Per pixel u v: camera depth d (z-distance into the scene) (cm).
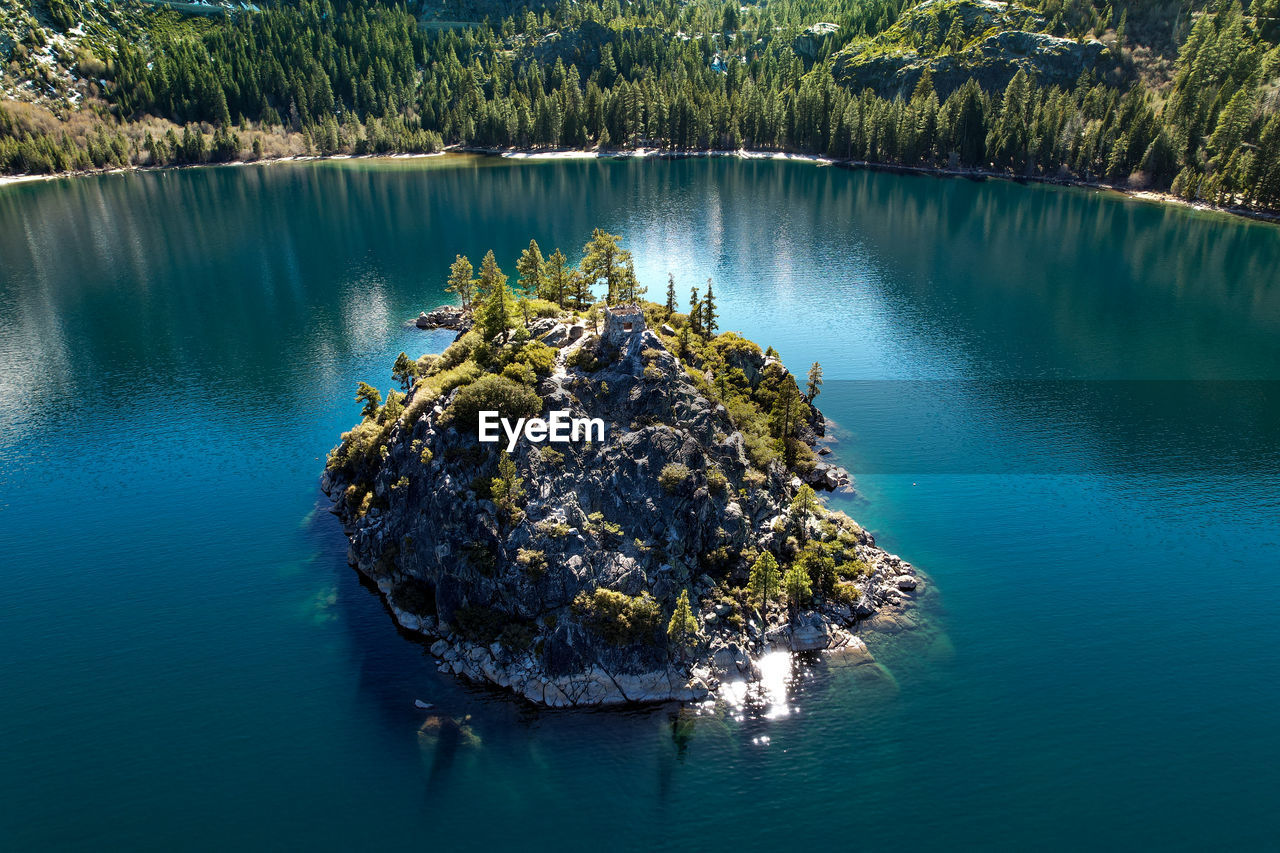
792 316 18988
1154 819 6444
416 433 9306
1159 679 7862
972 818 6419
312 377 15438
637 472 8656
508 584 8031
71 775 6850
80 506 10969
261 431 13162
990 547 9956
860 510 10700
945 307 19725
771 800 6556
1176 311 19550
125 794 6662
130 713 7475
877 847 6181
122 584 9306
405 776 6781
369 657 8069
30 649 8312
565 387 9425
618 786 6662
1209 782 6788
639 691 7519
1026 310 19538
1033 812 6481
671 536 8425
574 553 8106
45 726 7350
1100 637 8419
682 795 6588
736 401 11244
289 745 7094
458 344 11119
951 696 7594
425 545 8644
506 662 7762
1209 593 9150
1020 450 12575
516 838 6247
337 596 8994
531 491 8456
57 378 15488
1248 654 8206
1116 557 9794
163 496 11188
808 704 7469
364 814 6456
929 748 7050
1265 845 6247
